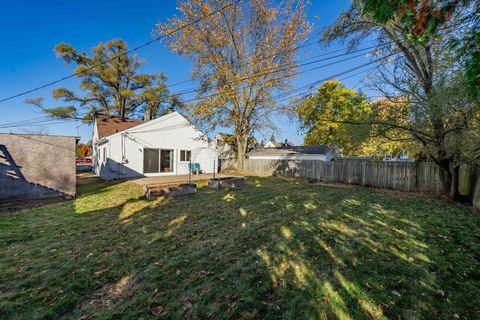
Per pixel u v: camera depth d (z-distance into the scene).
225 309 2.10
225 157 20.70
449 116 5.74
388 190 9.34
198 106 15.64
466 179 6.86
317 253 3.22
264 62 14.85
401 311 2.07
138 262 3.02
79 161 28.77
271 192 8.29
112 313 2.06
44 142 7.74
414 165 9.22
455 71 4.86
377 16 2.03
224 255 3.19
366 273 2.69
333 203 6.45
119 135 12.62
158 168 14.17
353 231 4.11
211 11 13.59
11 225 4.66
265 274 2.68
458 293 2.33
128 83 24.72
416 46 6.18
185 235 3.98
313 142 25.45
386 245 3.50
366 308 2.10
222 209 5.73
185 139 15.36
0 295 2.34
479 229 4.25
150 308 2.12
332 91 20.61
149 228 4.37
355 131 8.25
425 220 4.83
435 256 3.13
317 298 2.23
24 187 7.40
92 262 3.04
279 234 3.96
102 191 8.84
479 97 1.97
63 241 3.79
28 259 3.14
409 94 6.66
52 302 2.23
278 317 1.99
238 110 16.58
